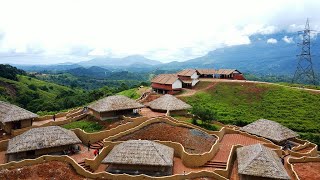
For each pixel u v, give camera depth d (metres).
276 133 63.34
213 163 49.72
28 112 62.25
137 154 46.12
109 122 65.25
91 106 69.62
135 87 149.00
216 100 105.31
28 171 43.34
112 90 146.75
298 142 67.38
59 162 46.31
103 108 65.38
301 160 52.72
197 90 115.94
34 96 146.62
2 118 58.34
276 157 48.22
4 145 53.44
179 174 43.53
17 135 55.94
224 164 49.28
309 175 46.75
